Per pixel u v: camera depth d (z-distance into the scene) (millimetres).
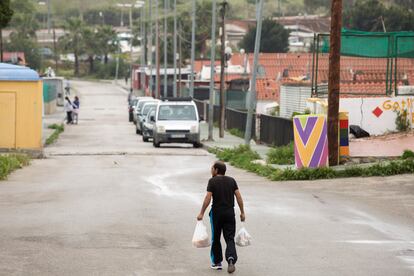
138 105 117500
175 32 134375
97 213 33656
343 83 73188
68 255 25016
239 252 25938
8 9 85625
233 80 134375
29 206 35844
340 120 50000
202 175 51094
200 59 197625
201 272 23016
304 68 153250
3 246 26422
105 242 27172
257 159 60750
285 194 40219
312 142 48062
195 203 37000
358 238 28281
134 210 34562
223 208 23172
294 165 53469
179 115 82938
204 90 149500
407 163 46938
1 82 66250
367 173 46625
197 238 23266
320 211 34375
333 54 48844
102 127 118312
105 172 52906
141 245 26734
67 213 33656
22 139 66312
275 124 74250
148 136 89062
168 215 33188
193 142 81438
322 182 45094
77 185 44750
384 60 83812
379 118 61500
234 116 101375
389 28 166500
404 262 24406
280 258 24984
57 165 58500
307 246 26891
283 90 87625
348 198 38375
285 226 30688
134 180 47625
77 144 83875
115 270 23031
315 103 63250
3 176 47938
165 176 50312
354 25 170250
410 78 76750
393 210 34531
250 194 40281
